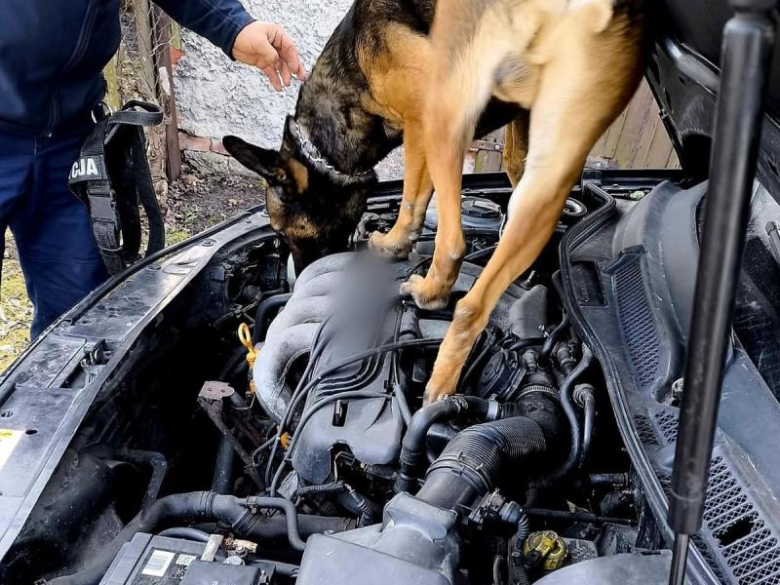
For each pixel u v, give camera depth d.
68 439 1.29
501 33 1.60
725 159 0.55
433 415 1.26
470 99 1.72
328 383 1.43
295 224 2.35
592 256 1.72
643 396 1.27
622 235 1.76
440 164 1.80
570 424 1.35
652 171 2.44
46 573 1.18
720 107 0.54
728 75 0.53
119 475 1.44
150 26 4.25
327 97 2.49
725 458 1.05
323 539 0.98
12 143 2.11
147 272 1.87
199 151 4.99
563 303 1.67
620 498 1.31
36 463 1.24
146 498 1.44
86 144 2.00
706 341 0.61
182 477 1.75
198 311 1.91
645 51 1.46
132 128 2.06
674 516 0.69
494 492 1.14
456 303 1.59
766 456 1.06
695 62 1.13
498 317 1.73
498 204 2.33
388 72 2.31
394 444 1.29
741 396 1.15
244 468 1.65
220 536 1.15
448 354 1.43
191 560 1.10
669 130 1.75
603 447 1.44
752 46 0.51
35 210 2.29
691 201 1.69
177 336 1.79
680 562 0.72
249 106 4.77
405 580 0.91
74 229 2.35
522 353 1.55
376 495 1.38
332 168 2.48
